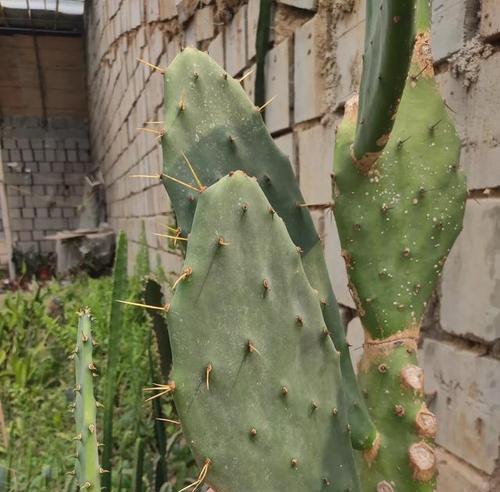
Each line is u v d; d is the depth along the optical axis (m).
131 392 2.60
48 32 11.52
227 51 2.61
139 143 5.77
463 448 1.32
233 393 0.65
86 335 0.92
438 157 0.83
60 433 2.50
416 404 0.81
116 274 1.38
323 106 1.82
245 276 0.66
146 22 4.70
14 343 3.69
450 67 1.27
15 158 12.31
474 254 1.25
